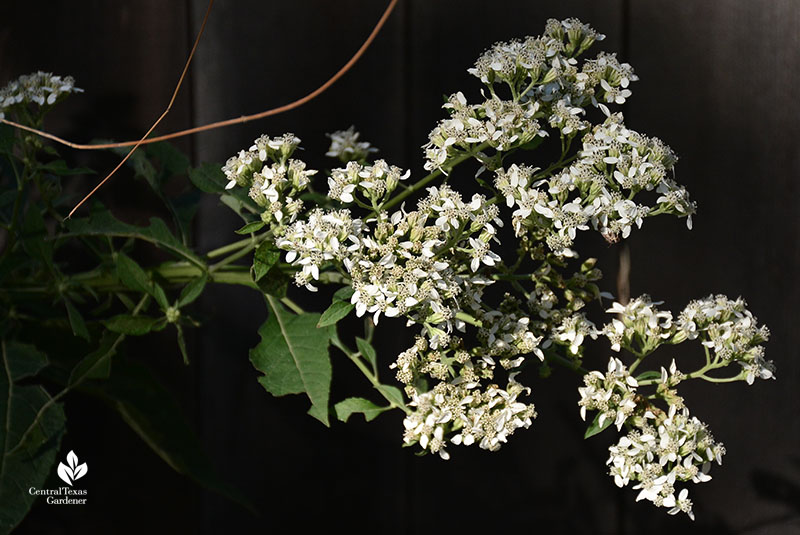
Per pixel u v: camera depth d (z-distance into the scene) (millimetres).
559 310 868
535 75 844
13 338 907
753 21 1001
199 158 999
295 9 999
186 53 998
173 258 996
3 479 841
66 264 959
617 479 838
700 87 1001
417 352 843
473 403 837
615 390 855
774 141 1002
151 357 1001
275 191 826
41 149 887
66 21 987
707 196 1003
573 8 1000
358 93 1003
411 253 814
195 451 917
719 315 858
